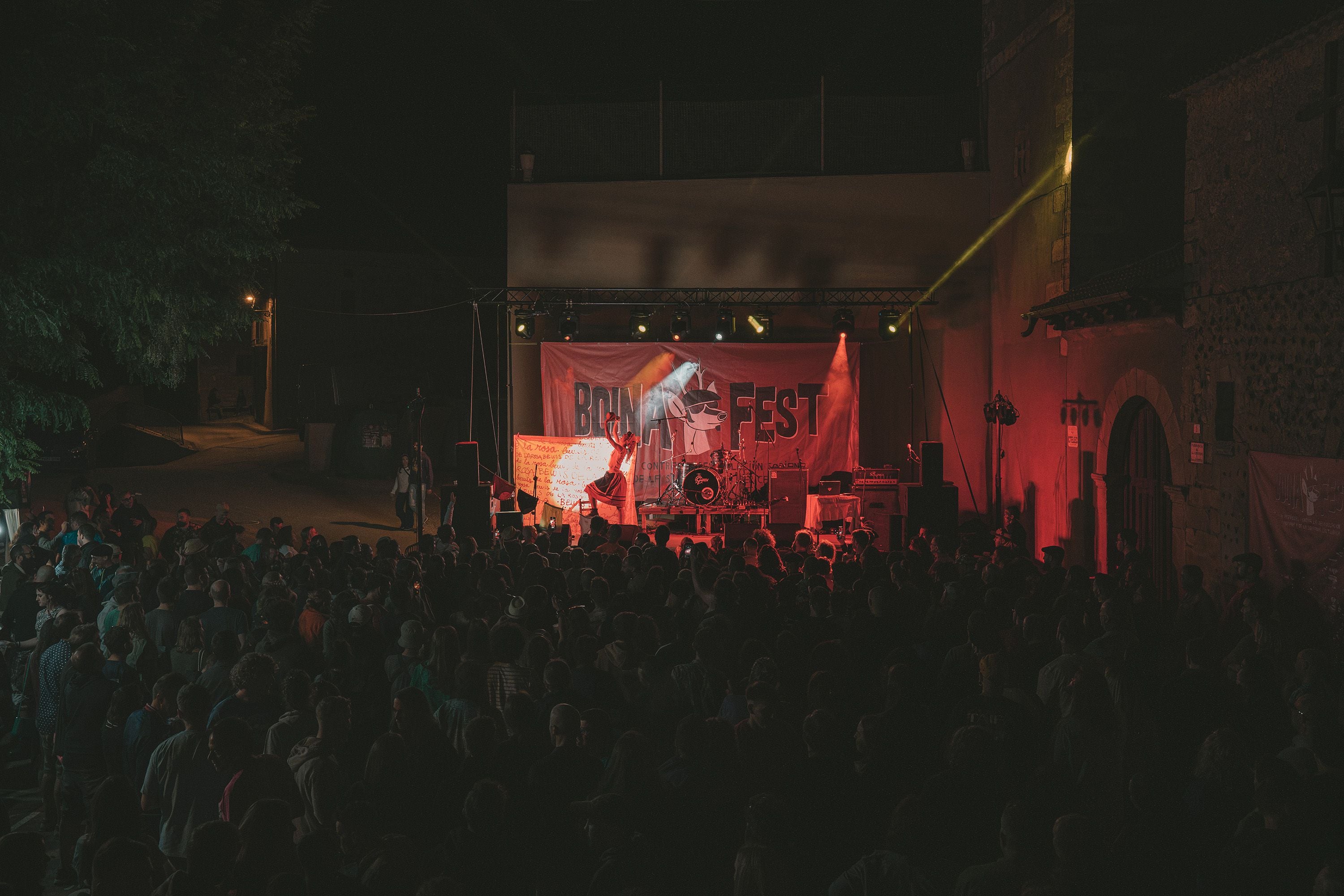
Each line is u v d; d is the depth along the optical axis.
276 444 35.31
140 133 13.98
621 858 4.31
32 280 13.45
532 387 21.97
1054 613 8.18
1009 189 19.61
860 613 7.48
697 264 21.73
